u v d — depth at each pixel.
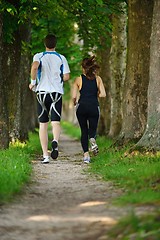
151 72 23.70
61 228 11.90
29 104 55.00
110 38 45.00
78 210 13.64
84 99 25.16
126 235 10.99
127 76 29.27
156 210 12.03
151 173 17.66
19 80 34.50
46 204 14.64
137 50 28.94
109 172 19.59
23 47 36.75
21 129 36.16
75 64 54.94
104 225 11.92
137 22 28.94
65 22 44.56
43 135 24.77
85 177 19.81
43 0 31.91
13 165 20.59
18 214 13.37
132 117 28.80
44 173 21.11
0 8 27.91
